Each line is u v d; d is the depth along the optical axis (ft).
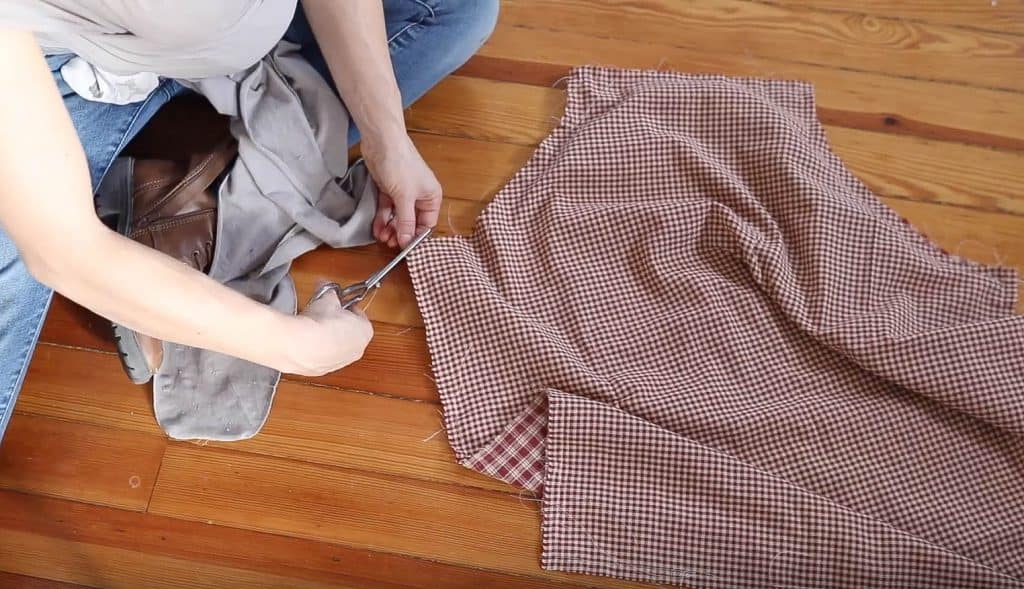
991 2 4.50
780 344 3.75
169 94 3.48
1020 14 4.47
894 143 4.24
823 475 3.51
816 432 3.55
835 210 3.80
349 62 3.36
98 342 3.83
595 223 3.89
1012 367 3.48
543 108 4.34
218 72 3.03
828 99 4.33
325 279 3.93
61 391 3.75
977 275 3.81
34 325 3.13
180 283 2.38
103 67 2.71
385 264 3.96
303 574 3.52
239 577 3.53
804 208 3.82
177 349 3.73
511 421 3.63
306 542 3.55
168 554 3.55
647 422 3.46
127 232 3.52
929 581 3.26
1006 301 3.79
